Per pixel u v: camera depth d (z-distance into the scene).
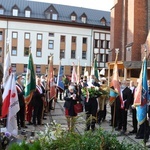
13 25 55.72
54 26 58.12
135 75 33.41
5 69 10.28
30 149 3.83
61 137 4.42
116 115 11.40
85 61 60.00
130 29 39.16
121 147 3.99
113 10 43.88
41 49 57.12
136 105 9.17
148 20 38.44
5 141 6.55
